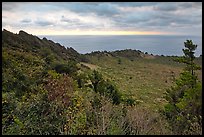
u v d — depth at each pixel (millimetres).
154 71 54156
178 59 12984
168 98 11797
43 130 6312
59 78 12453
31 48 26594
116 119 6656
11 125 6285
